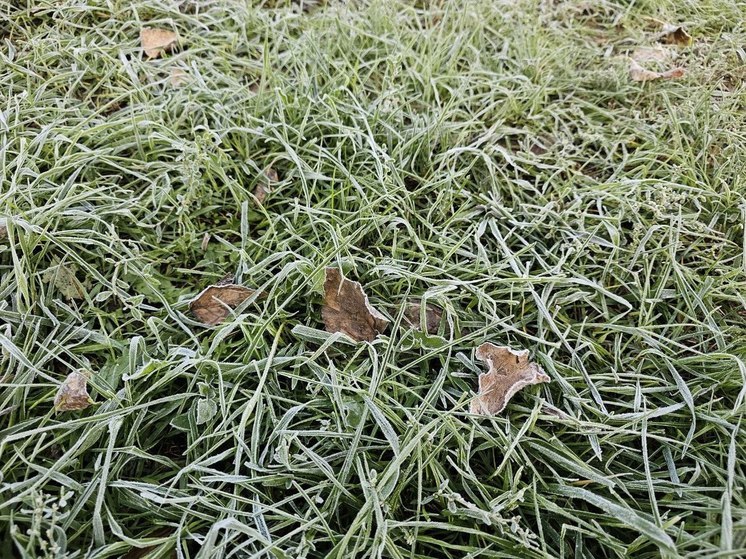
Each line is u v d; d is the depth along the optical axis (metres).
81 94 0.56
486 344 0.42
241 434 0.37
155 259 0.47
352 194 0.52
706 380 0.41
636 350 0.44
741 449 0.37
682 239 0.50
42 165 0.49
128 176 0.51
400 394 0.40
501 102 0.59
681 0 0.70
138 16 0.61
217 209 0.51
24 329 0.41
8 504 0.33
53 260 0.44
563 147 0.56
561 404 0.41
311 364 0.40
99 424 0.36
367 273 0.46
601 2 0.70
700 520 0.35
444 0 0.70
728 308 0.46
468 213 0.50
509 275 0.46
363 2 0.68
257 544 0.35
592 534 0.34
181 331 0.43
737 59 0.62
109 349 0.42
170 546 0.33
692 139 0.56
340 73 0.59
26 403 0.38
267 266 0.47
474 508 0.34
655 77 0.61
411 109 0.58
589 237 0.48
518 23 0.67
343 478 0.36
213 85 0.58
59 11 0.58
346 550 0.34
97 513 0.33
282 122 0.53
